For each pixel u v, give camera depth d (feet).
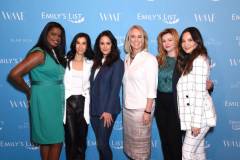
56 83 7.07
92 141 8.64
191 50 6.67
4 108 8.43
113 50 7.18
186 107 6.54
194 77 6.37
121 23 8.30
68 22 8.23
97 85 7.25
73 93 7.41
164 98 7.29
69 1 8.19
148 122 7.09
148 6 8.27
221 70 8.53
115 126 8.59
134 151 7.38
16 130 8.50
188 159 6.59
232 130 8.73
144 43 7.28
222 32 8.42
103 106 7.19
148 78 6.95
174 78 6.98
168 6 8.30
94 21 8.27
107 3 8.23
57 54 7.27
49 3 8.16
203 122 6.54
